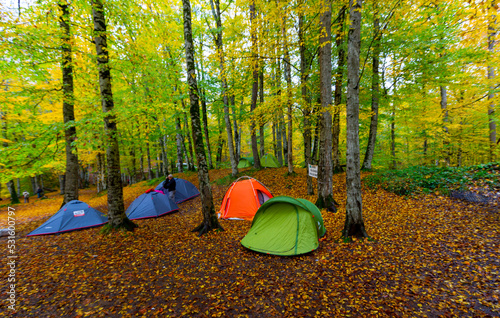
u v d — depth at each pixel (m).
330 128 8.20
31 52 6.09
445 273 4.10
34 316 3.49
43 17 6.59
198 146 6.93
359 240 5.58
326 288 4.01
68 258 5.45
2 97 5.98
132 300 3.89
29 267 5.02
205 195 7.05
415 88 11.06
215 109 19.39
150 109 6.14
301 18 8.27
